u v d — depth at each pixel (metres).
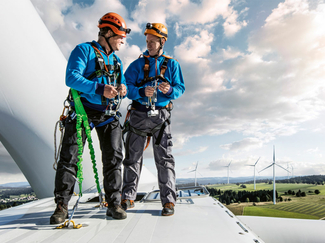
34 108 4.33
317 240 2.23
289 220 2.60
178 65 2.13
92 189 3.88
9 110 4.18
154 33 1.97
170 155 1.95
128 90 1.95
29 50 4.28
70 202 2.58
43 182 4.79
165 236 1.24
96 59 1.62
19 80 4.13
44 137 4.48
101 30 1.72
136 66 2.10
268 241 2.32
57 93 4.69
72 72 1.49
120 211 1.63
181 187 3.02
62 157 1.57
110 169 1.71
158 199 2.40
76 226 1.39
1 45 3.90
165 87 1.83
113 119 1.75
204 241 1.17
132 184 2.06
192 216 1.71
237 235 1.28
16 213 1.95
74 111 1.58
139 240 1.17
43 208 2.21
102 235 1.25
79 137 1.49
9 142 4.48
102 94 1.50
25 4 4.41
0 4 3.94
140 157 2.10
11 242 1.14
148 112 1.90
